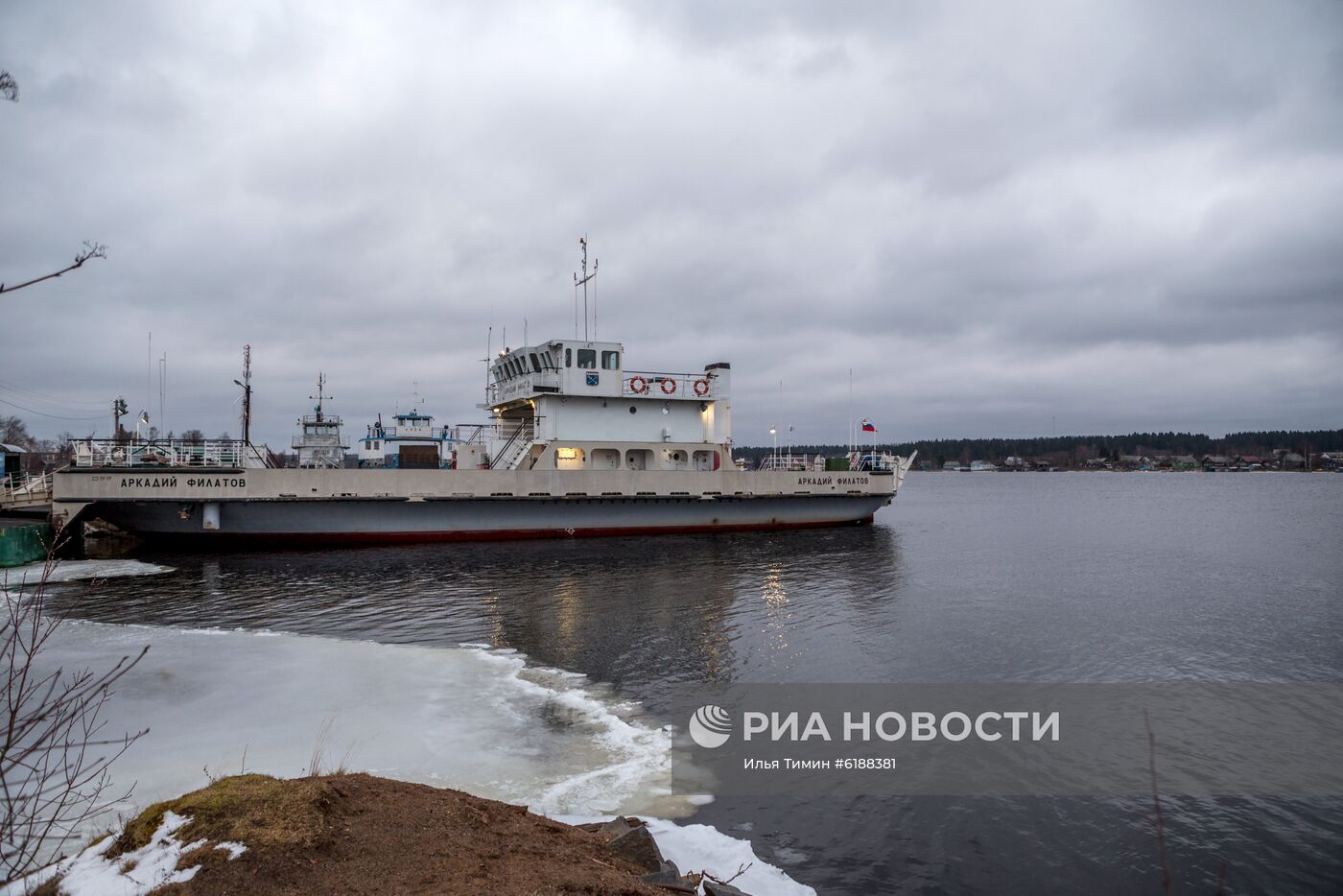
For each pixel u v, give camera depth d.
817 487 46.31
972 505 99.56
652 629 22.05
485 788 11.53
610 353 43.59
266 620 23.05
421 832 7.43
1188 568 36.31
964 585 30.27
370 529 37.91
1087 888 9.39
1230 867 9.98
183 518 36.16
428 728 14.05
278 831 6.66
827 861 9.84
